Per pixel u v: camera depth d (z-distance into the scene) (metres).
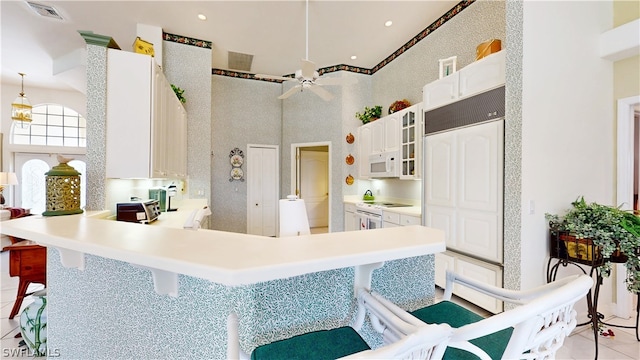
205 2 3.26
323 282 1.08
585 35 2.41
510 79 2.20
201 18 3.58
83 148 6.83
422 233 1.17
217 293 0.99
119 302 1.23
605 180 2.51
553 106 2.25
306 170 7.04
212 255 0.78
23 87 6.25
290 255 0.80
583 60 2.40
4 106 6.21
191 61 4.08
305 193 7.03
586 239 2.01
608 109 2.53
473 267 2.56
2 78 5.80
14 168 6.33
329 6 3.37
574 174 2.36
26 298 2.91
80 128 6.86
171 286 1.04
